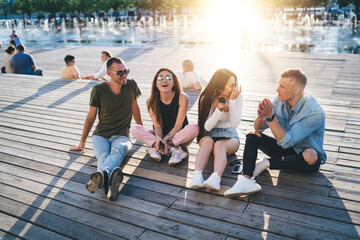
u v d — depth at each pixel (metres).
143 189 3.11
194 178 2.98
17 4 47.19
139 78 9.92
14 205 2.93
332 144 3.89
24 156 3.89
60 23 41.53
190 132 3.45
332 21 32.75
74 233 2.55
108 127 3.41
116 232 2.54
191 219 2.65
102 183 2.78
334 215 2.63
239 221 2.60
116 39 22.47
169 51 14.07
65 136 4.46
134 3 44.16
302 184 3.06
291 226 2.52
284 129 2.86
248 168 2.84
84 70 11.73
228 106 3.32
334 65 10.23
